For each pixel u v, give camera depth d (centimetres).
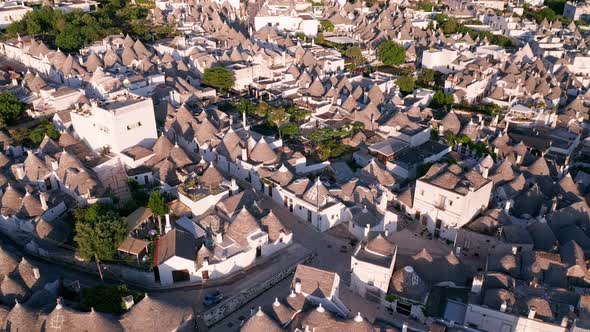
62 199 10119
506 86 16725
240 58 17550
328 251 9481
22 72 17088
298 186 10512
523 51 19775
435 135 13550
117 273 8638
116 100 12031
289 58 17750
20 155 12156
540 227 9588
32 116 13725
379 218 9888
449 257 8612
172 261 8375
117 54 17475
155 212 9450
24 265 8031
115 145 11475
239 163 11481
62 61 16388
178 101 14562
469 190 9625
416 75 18825
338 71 18138
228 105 15212
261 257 9238
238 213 9362
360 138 13112
